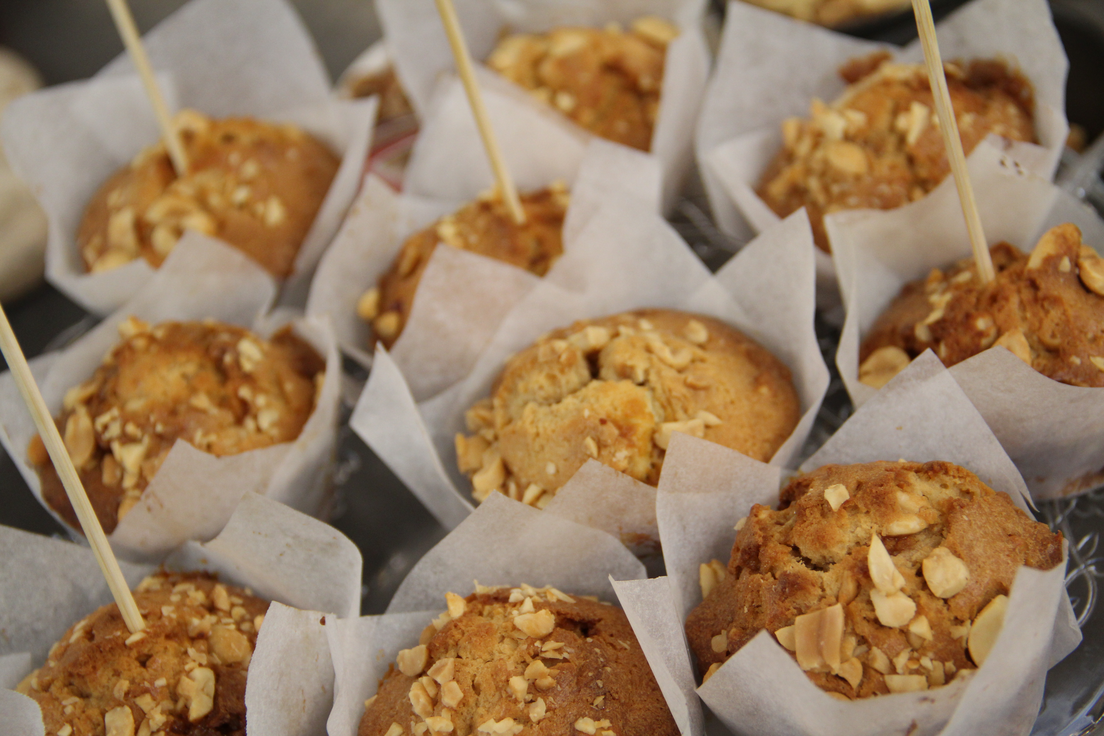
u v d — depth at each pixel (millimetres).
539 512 331
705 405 352
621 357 357
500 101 420
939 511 313
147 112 451
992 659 286
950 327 346
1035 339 338
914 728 294
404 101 472
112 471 365
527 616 322
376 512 386
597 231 382
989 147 353
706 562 333
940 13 436
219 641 333
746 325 374
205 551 353
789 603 308
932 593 302
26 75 597
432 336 388
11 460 402
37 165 434
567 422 348
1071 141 417
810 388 359
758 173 410
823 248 384
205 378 376
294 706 321
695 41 427
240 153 430
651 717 315
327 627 317
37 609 344
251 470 360
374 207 407
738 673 300
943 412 327
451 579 340
